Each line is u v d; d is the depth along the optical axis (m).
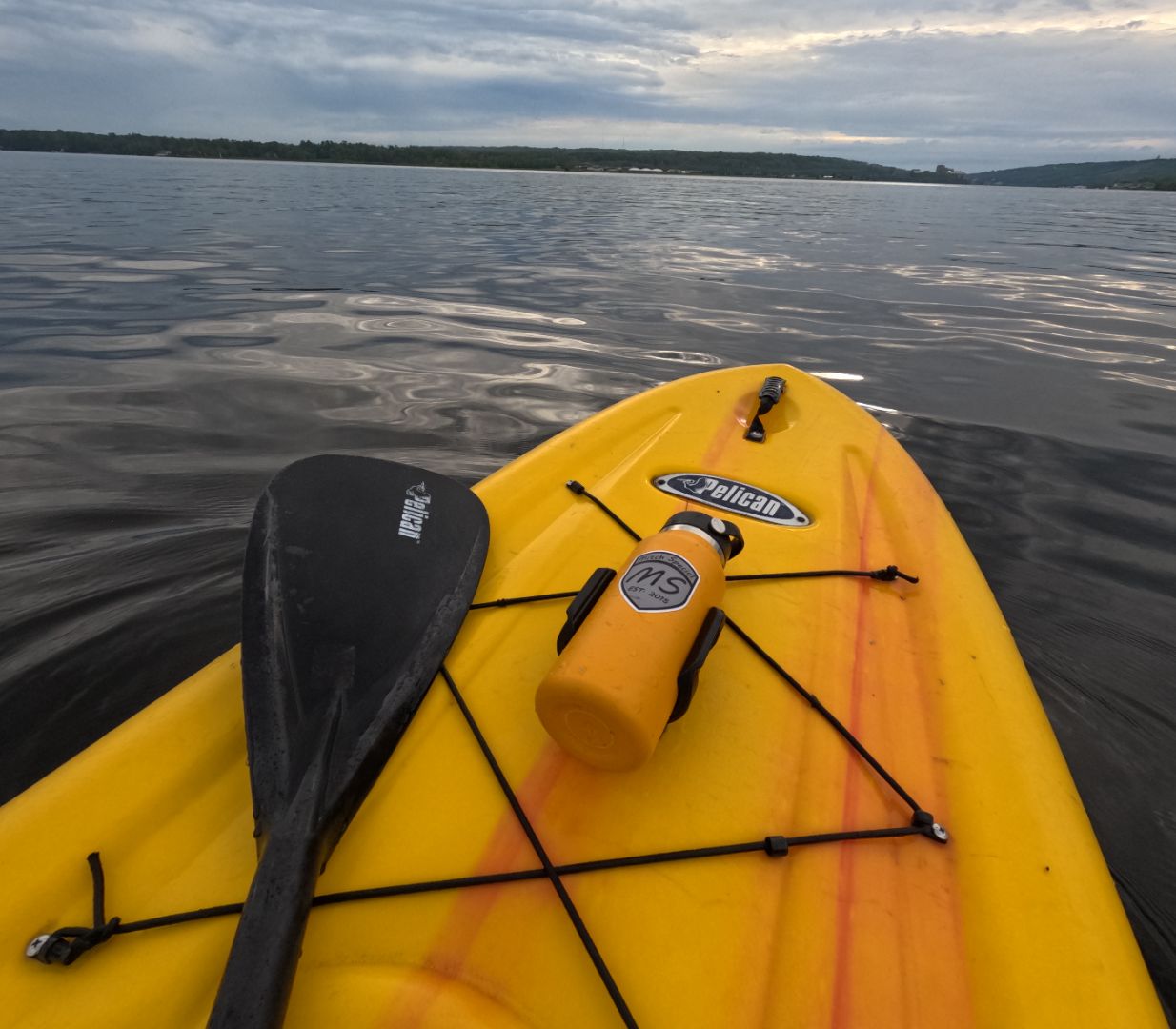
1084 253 12.34
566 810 0.97
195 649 1.89
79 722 1.65
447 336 5.32
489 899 0.86
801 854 0.97
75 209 12.66
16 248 8.30
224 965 0.80
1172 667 2.06
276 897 0.76
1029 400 4.28
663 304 6.84
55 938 0.79
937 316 6.70
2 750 1.57
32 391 3.75
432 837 0.93
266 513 1.30
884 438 2.35
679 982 0.81
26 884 0.86
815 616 1.45
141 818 0.95
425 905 0.85
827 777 1.08
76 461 2.97
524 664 1.22
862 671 1.33
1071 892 0.98
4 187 16.53
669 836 0.95
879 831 1.01
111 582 2.14
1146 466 3.37
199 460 3.04
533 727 1.09
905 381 4.63
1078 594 2.39
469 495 1.54
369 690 1.07
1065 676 2.00
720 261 9.73
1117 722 1.85
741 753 1.09
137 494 2.71
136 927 0.81
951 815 1.07
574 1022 0.76
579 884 0.89
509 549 1.57
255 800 0.91
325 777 0.91
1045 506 2.98
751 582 1.53
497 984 0.79
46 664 1.81
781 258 10.24
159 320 5.36
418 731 1.08
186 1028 0.75
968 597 1.61
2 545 2.32
